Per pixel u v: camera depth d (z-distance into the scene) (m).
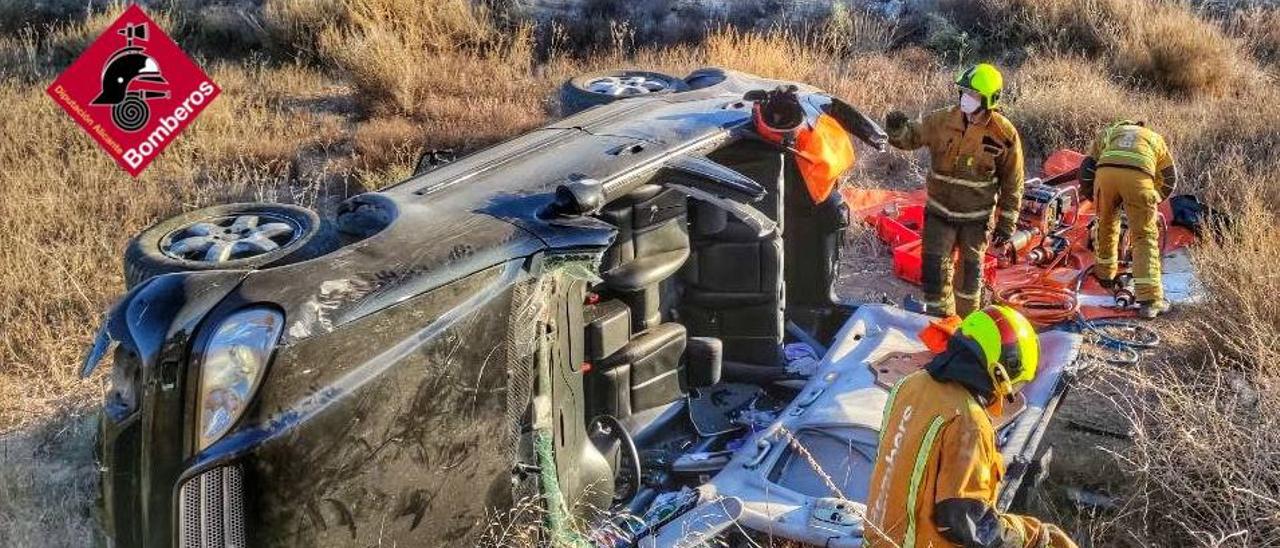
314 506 3.16
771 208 5.29
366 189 9.42
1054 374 4.88
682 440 5.00
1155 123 10.55
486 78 13.07
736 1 16.30
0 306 6.82
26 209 8.23
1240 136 10.00
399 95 12.13
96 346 3.30
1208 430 4.84
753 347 5.43
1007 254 7.52
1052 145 10.52
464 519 3.57
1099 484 5.17
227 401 3.04
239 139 10.79
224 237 3.74
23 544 4.59
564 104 6.03
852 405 4.57
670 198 4.90
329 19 14.80
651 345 4.74
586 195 3.87
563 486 4.06
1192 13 15.11
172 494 3.09
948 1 15.68
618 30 15.06
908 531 3.41
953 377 3.36
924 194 9.02
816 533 3.89
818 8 15.81
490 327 3.57
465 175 4.28
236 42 15.31
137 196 8.94
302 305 3.16
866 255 8.36
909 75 13.06
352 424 3.21
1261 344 5.43
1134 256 7.10
